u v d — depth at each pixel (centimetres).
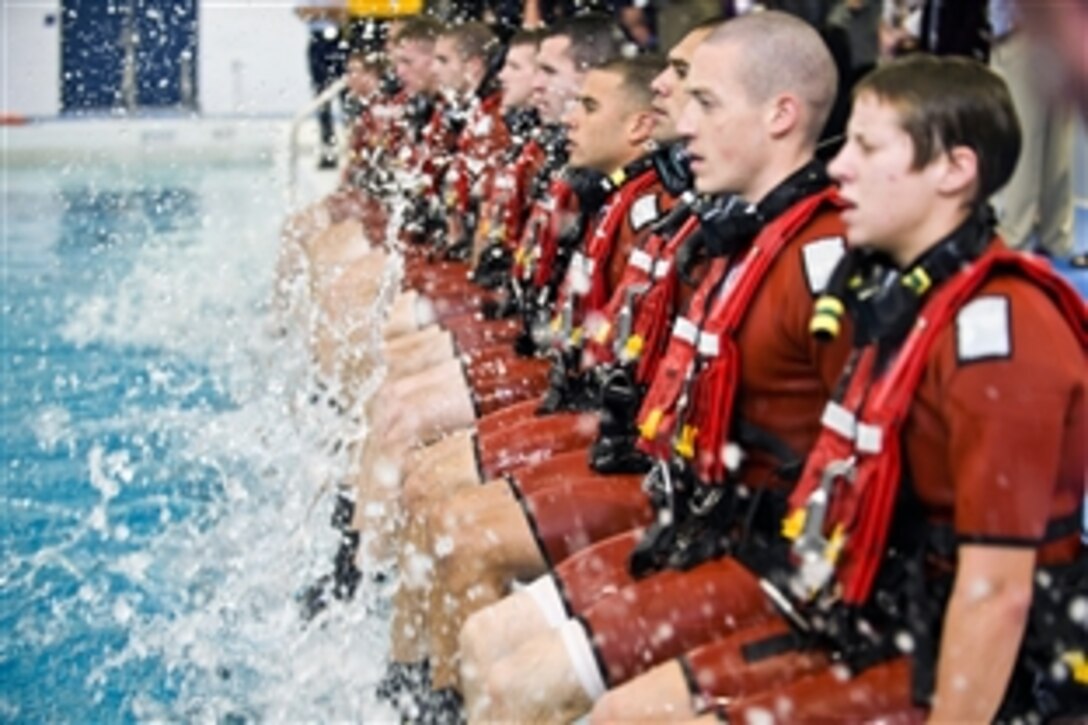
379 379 501
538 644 289
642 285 349
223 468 583
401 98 737
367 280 590
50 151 1661
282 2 1620
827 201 290
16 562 495
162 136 1677
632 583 303
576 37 455
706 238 302
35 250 1107
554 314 438
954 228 245
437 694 343
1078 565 249
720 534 295
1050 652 245
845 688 248
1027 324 235
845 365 271
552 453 378
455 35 625
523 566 334
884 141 245
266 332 809
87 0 1667
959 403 236
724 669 264
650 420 306
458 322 491
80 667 419
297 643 410
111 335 833
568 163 428
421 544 364
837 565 250
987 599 232
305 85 1620
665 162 368
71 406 687
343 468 486
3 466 598
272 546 496
